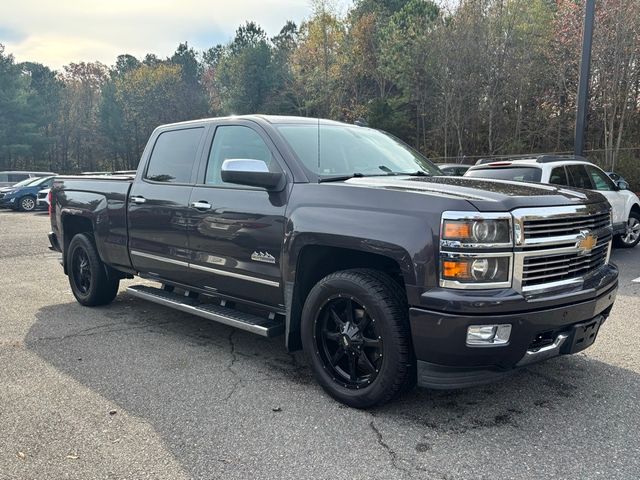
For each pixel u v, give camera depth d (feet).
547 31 84.28
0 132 170.71
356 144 15.14
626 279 25.27
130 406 12.00
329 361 12.34
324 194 12.19
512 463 9.55
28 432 10.80
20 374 13.91
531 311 10.33
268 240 13.12
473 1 87.71
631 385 12.93
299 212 12.39
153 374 13.91
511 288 10.23
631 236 34.47
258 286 13.66
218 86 193.98
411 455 9.86
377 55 112.68
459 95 91.97
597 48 74.43
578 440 10.35
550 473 9.21
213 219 14.53
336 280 11.72
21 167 194.18
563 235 11.05
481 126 95.35
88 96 223.92
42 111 187.83
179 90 182.91
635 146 80.02
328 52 116.06
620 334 16.80
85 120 216.95
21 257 34.14
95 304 20.71
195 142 16.12
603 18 72.95
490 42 87.20
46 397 12.48
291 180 12.99
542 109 90.43
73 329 17.92
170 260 16.25
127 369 14.26
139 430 10.88
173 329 17.92
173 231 15.93
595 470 9.29
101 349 15.88
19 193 77.77
